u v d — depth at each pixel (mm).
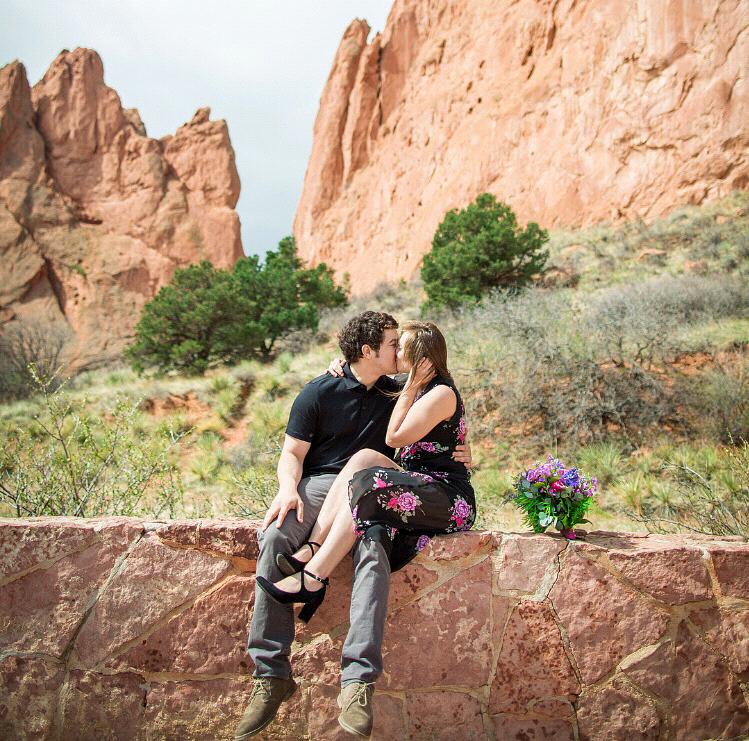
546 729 2562
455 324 14859
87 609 2588
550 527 2979
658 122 21156
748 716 2594
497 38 30078
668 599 2623
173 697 2537
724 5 20547
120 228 40656
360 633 2291
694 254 16672
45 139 41281
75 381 20594
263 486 6242
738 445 8961
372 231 34094
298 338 18344
